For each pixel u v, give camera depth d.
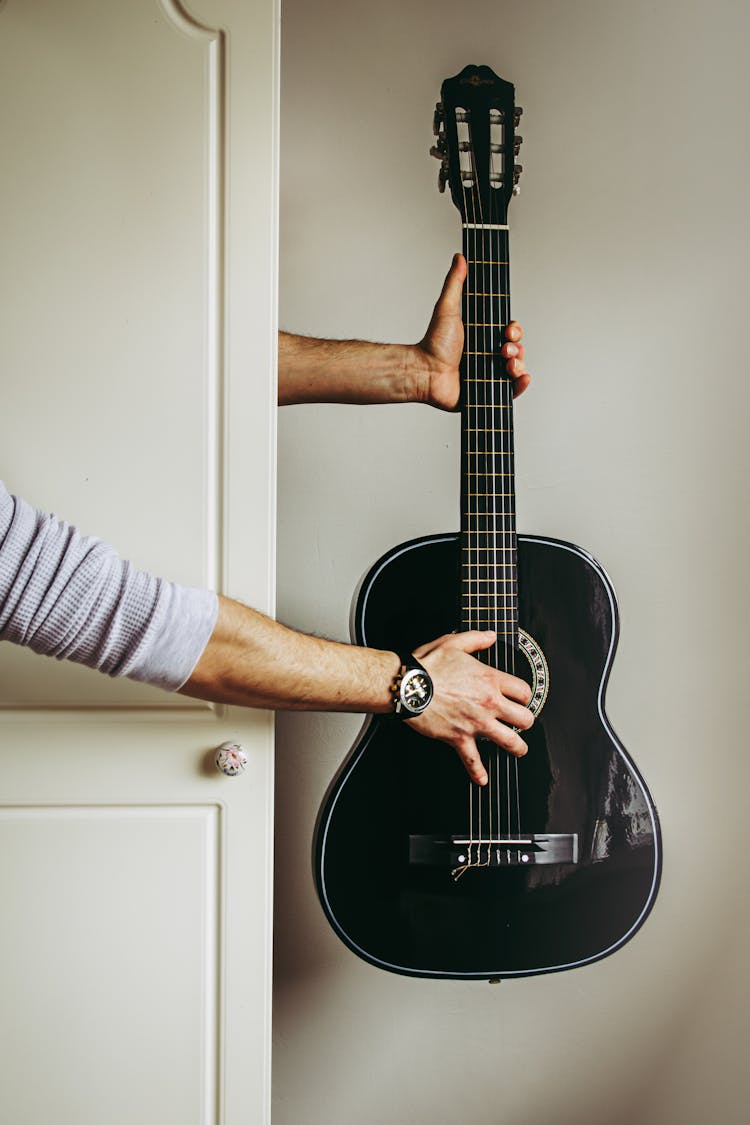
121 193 0.97
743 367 1.43
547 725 1.27
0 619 0.77
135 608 0.80
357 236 1.40
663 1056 1.44
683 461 1.44
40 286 0.96
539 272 1.42
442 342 1.37
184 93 0.97
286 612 1.40
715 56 1.43
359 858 1.25
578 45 1.42
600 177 1.43
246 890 0.99
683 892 1.44
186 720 0.99
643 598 1.44
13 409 0.96
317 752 1.41
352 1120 1.42
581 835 1.27
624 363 1.43
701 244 1.44
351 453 1.40
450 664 1.12
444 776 1.26
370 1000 1.42
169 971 0.98
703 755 1.44
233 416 0.99
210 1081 0.98
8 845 0.97
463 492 1.27
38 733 0.97
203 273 0.98
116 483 0.97
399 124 1.40
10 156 0.95
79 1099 0.97
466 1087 1.43
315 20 1.39
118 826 0.98
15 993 0.96
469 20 1.41
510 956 1.25
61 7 0.96
